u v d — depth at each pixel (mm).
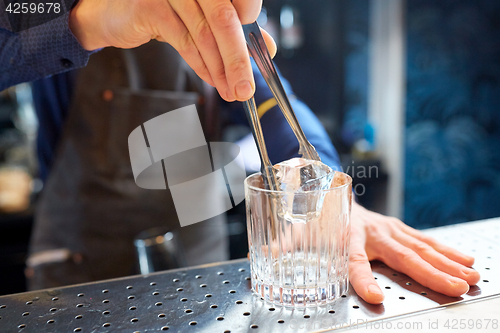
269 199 406
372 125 1937
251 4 394
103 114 882
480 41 1899
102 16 480
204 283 468
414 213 2016
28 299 449
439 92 1922
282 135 661
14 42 527
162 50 871
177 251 614
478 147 1996
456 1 1847
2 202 1448
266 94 691
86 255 927
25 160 1666
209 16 389
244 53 391
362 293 422
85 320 412
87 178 904
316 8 1899
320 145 654
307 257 412
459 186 2020
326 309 413
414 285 449
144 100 881
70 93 892
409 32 1857
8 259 1450
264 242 420
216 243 989
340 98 2002
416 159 1970
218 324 398
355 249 479
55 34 515
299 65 1945
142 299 442
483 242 530
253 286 447
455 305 413
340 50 1948
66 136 894
